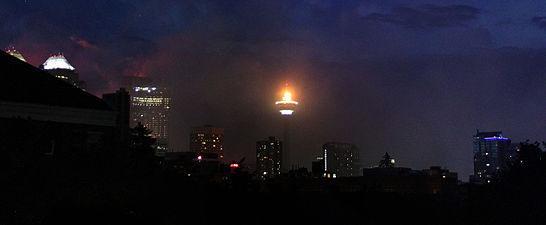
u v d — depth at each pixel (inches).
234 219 991.0
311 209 1155.9
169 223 909.8
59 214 827.4
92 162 986.1
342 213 1190.3
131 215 887.1
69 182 907.4
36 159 911.0
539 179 1286.9
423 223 1364.4
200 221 949.8
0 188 836.6
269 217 1030.4
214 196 1037.2
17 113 1124.5
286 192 1095.0
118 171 1005.8
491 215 1349.7
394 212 1322.6
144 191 986.1
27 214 807.7
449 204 1530.5
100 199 901.8
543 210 1249.4
